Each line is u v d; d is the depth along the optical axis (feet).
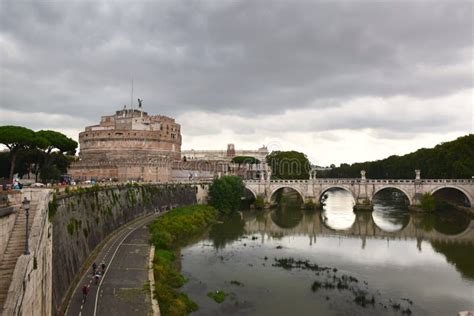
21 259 97.96
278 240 318.86
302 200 532.32
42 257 116.26
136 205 342.03
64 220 176.24
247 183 510.99
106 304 155.84
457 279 220.84
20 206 125.90
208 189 483.92
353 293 197.77
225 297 189.06
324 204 610.65
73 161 478.59
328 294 195.93
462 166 458.50
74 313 146.82
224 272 228.02
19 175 368.27
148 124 612.70
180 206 428.56
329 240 320.50
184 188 455.22
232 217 432.25
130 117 617.21
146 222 323.16
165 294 170.71
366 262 254.06
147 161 462.19
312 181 498.28
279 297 190.70
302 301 186.29
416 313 175.01
